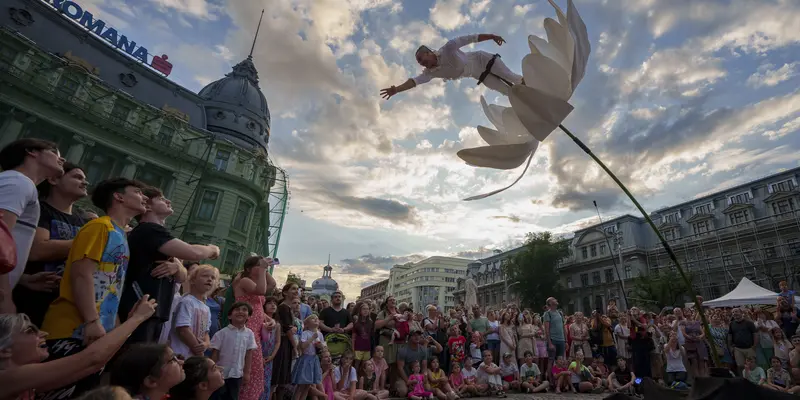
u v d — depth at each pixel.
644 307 36.97
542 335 9.45
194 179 28.78
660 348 9.86
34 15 25.33
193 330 3.57
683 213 45.25
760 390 1.40
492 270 64.81
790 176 37.38
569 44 2.06
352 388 6.45
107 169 25.84
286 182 37.00
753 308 10.13
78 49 26.86
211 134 30.97
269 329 4.66
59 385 1.72
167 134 29.12
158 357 2.13
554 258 46.22
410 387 7.36
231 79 37.19
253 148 34.06
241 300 4.39
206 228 28.44
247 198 31.19
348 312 7.46
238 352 3.81
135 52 30.12
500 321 9.55
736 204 39.91
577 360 9.09
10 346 1.68
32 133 23.14
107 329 2.26
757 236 36.78
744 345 8.39
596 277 49.16
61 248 2.53
